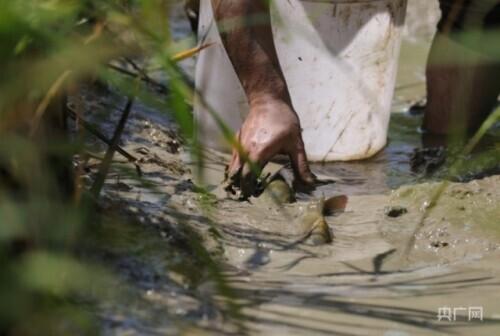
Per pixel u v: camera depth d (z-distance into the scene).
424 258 4.09
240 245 4.06
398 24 5.43
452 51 5.55
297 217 4.36
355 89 5.30
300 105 5.27
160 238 3.84
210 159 5.12
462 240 4.20
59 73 3.13
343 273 3.90
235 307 3.23
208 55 5.21
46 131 3.26
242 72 4.61
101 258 3.61
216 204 4.44
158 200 4.27
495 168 4.93
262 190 4.55
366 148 5.40
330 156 5.34
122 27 3.22
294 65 5.22
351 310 3.57
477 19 5.38
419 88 6.63
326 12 5.16
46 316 3.06
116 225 3.83
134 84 3.56
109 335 3.23
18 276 2.96
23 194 3.13
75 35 3.19
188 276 3.65
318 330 3.40
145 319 3.34
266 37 4.62
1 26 2.81
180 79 3.03
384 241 4.23
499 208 4.40
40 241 3.14
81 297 3.40
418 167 5.27
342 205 4.55
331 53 5.21
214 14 4.67
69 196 3.49
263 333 3.35
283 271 3.88
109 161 3.83
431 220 4.35
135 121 5.29
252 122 4.57
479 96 5.57
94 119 5.09
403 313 3.57
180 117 2.95
